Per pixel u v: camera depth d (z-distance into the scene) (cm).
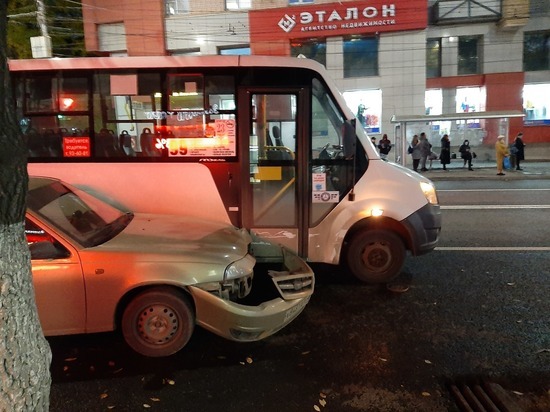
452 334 424
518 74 2412
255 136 552
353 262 552
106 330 377
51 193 436
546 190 1364
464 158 1966
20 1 1819
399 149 2003
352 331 434
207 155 560
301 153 547
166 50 2269
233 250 406
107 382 356
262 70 545
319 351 398
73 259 367
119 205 566
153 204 566
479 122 2167
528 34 2420
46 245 369
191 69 552
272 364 378
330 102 543
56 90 564
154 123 562
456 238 781
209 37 2253
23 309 181
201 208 562
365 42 2248
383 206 534
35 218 376
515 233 809
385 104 2277
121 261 370
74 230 398
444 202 1193
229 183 559
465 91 2473
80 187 567
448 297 511
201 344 414
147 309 379
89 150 569
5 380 174
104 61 561
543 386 342
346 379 354
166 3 2253
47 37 1370
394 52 2227
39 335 192
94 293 369
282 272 423
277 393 337
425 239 545
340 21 2205
